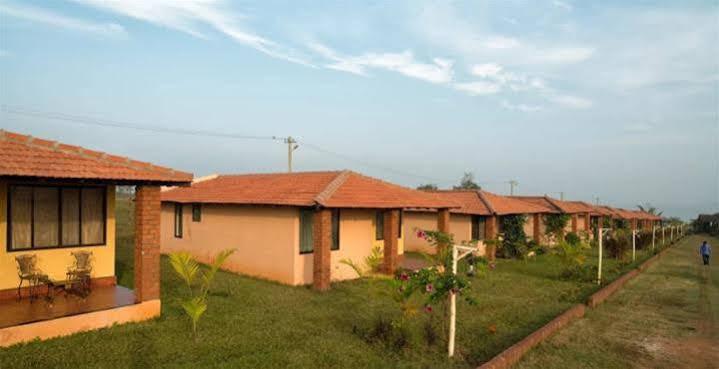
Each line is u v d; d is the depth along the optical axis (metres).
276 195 15.33
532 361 8.09
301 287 14.16
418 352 8.26
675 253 32.81
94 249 11.12
